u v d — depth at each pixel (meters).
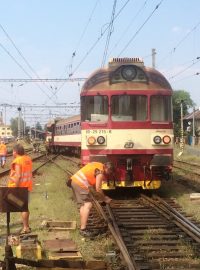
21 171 9.41
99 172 9.34
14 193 7.20
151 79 14.24
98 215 10.88
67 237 9.16
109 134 13.88
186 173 21.78
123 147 13.84
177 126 68.38
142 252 7.90
